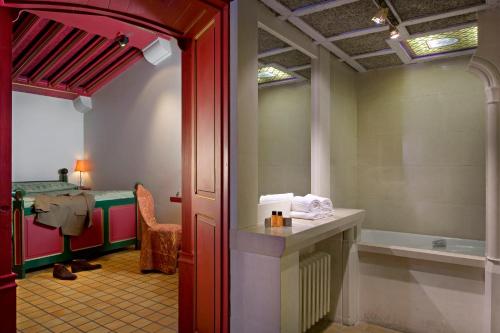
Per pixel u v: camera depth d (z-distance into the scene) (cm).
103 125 638
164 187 523
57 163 662
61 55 514
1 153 194
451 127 358
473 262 239
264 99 328
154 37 488
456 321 248
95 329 264
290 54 298
